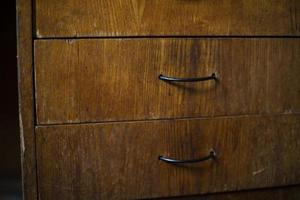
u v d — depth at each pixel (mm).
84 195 747
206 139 786
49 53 712
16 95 1271
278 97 812
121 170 757
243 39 785
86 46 724
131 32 738
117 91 743
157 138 766
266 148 815
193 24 761
